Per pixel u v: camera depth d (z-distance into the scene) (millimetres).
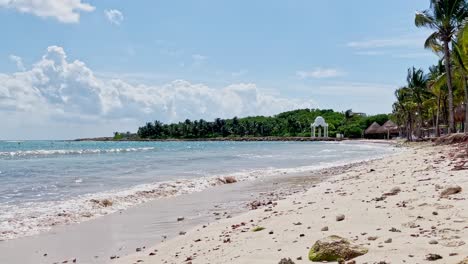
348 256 6461
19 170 32531
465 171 15398
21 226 12281
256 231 9750
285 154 58375
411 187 13125
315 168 32188
